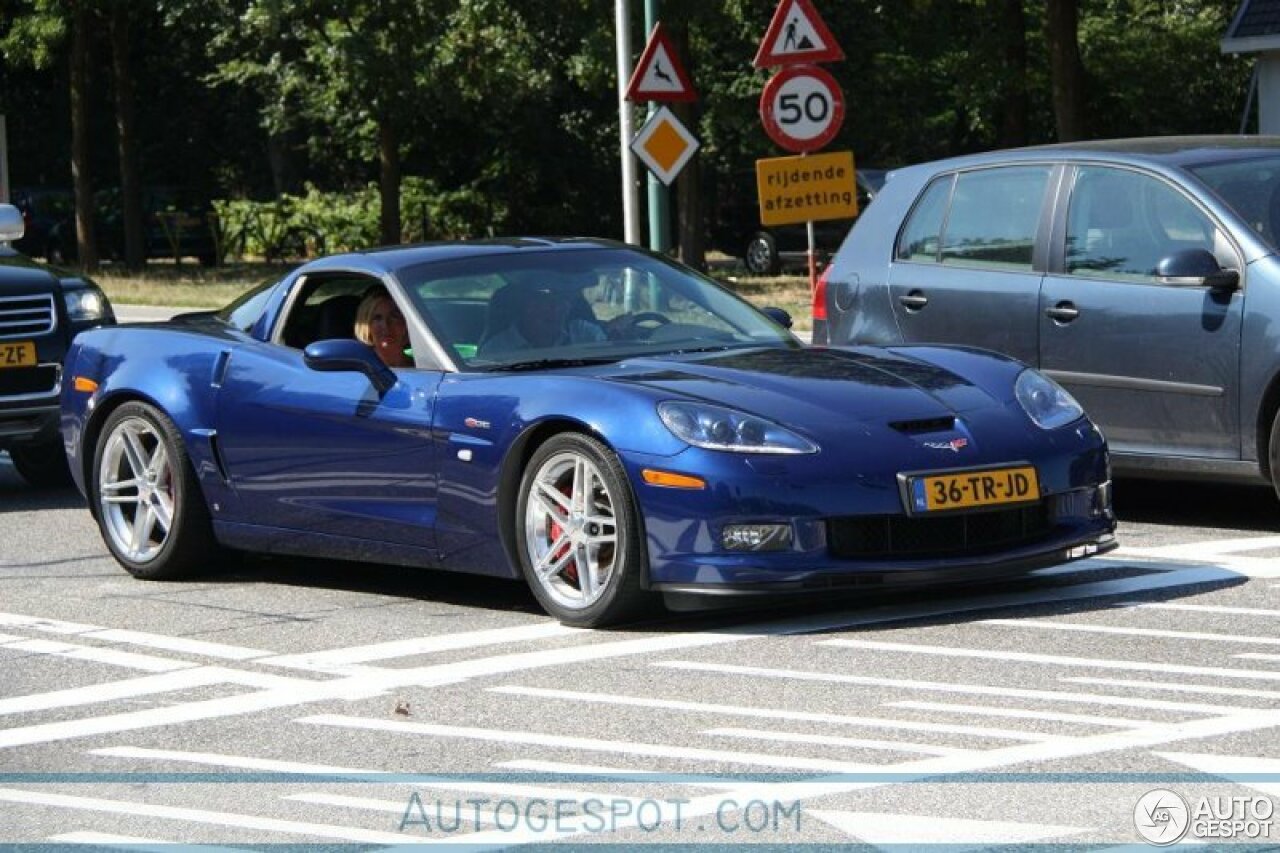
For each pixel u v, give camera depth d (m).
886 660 9.63
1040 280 14.23
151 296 44.69
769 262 53.41
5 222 19.27
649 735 8.36
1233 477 13.25
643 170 69.00
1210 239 13.40
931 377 11.12
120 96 60.97
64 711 9.35
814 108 21.14
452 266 12.29
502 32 51.34
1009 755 7.75
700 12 42.94
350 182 73.94
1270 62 44.16
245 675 9.98
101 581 13.29
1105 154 14.20
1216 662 9.38
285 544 12.54
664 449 10.34
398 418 11.60
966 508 10.42
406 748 8.34
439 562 11.59
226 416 12.70
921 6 53.78
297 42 54.59
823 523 10.22
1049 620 10.48
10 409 17.62
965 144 74.06
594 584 10.71
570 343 11.80
